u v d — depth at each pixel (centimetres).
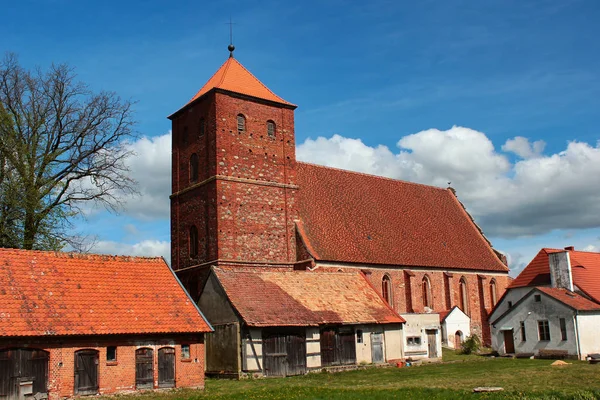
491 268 7788
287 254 5972
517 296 6581
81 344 3569
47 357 3447
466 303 7406
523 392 3200
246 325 4462
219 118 5775
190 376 3938
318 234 6181
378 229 6875
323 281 5469
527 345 5850
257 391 3606
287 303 4900
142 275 4156
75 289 3794
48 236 4838
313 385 3966
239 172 5816
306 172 6812
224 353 4609
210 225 5675
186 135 6219
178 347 3925
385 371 4894
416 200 7925
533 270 6612
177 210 6184
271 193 5997
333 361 4981
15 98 4888
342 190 7025
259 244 5806
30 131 4891
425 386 3700
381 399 3134
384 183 7738
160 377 3825
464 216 8425
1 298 3481
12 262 3741
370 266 6325
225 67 6216
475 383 3812
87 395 3538
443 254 7300
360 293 5581
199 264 5769
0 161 4747
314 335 4894
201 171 5909
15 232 4753
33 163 4800
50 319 3503
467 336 7000
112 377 3641
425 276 6912
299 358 4756
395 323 5475
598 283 6119
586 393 3047
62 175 5003
